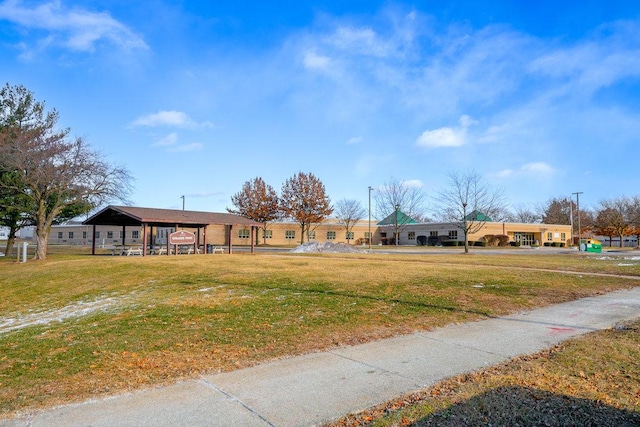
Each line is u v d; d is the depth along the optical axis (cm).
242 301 1070
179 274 1691
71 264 2209
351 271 1714
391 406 447
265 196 5650
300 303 1031
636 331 768
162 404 451
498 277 1518
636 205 6062
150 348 667
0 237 8444
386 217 7250
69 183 2814
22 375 553
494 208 5362
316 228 6694
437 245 6025
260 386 504
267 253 3475
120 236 6519
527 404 441
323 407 443
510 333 764
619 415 415
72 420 412
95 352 650
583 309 995
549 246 6281
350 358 616
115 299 1214
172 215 3072
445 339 723
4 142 2762
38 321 987
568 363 579
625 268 1977
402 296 1123
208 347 671
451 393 478
